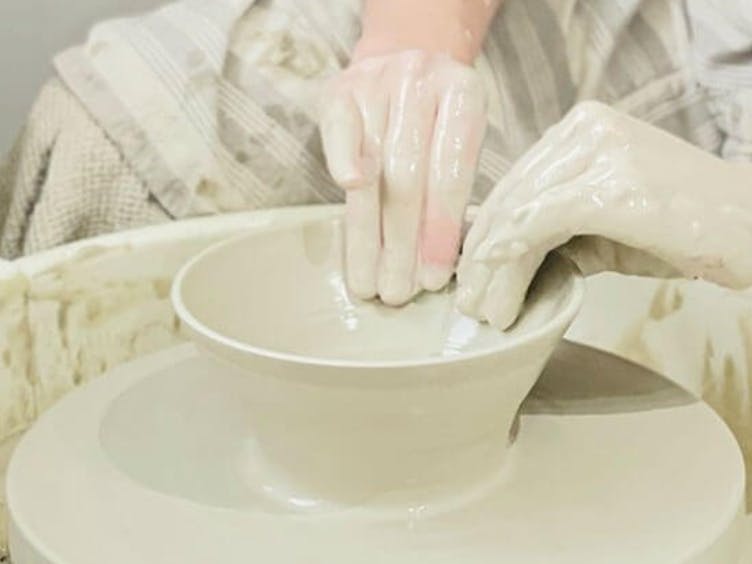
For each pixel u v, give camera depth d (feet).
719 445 2.44
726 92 3.77
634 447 2.43
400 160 2.70
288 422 2.18
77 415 2.58
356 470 2.20
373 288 2.69
